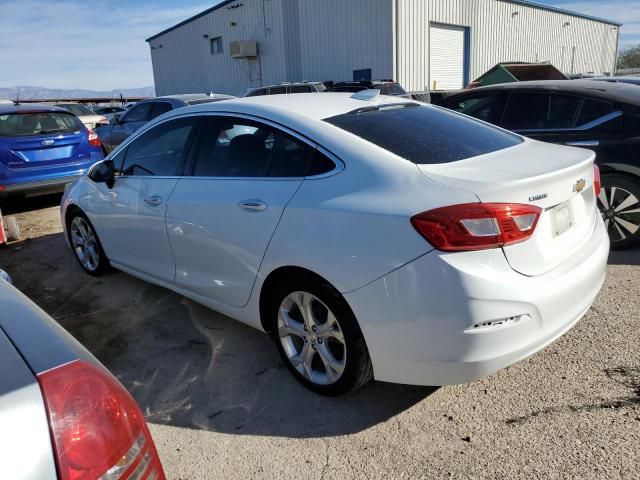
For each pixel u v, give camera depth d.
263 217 2.70
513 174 2.28
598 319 3.36
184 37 28.75
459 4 21.38
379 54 19.36
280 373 3.00
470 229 2.09
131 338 3.50
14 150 6.89
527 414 2.51
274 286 2.81
